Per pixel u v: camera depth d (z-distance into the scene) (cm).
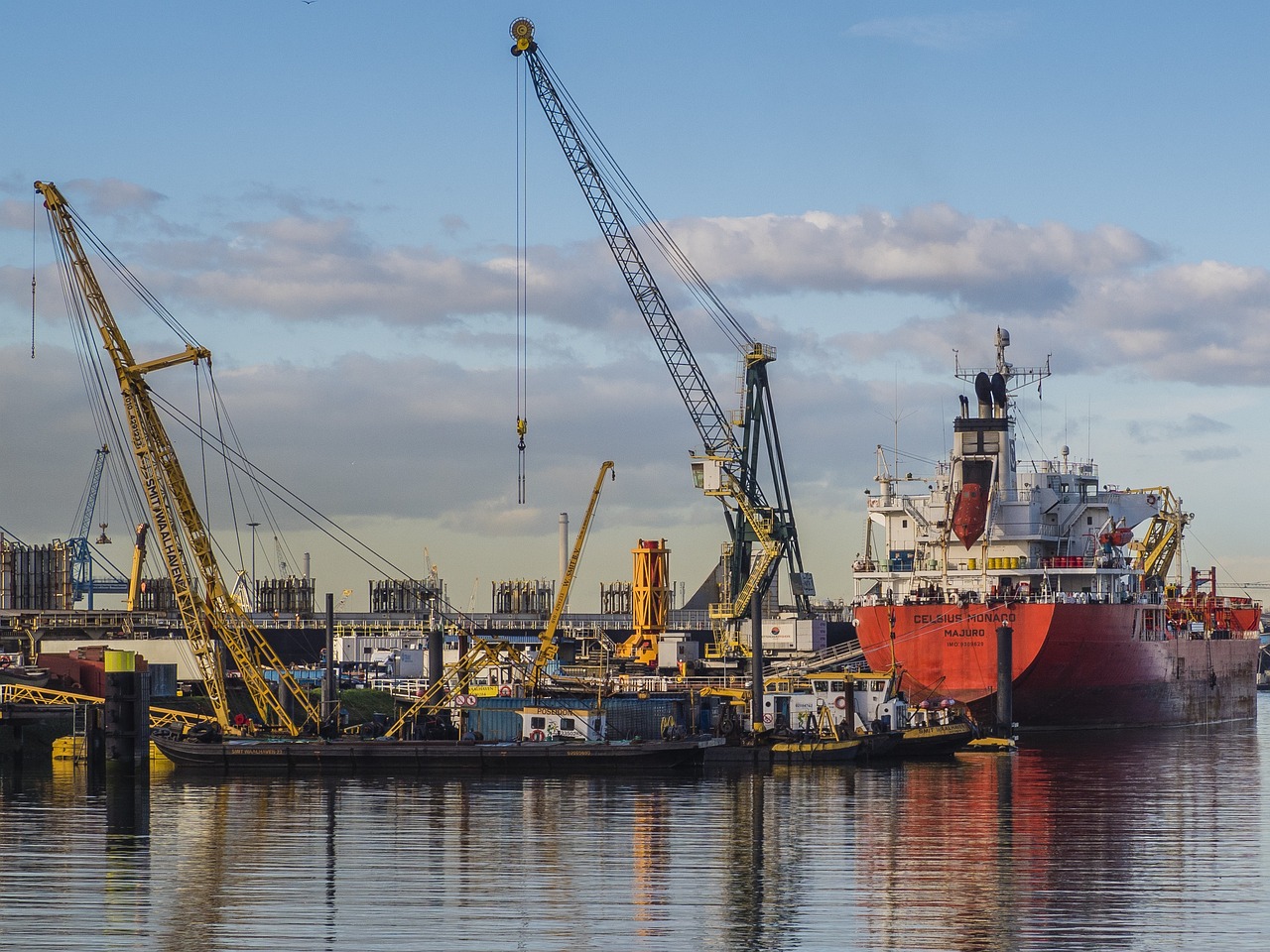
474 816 10212
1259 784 11919
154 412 13975
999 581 17162
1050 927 7094
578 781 12194
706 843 9162
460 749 12838
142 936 6912
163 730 13950
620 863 8544
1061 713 16712
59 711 13488
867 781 12119
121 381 13850
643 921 7200
